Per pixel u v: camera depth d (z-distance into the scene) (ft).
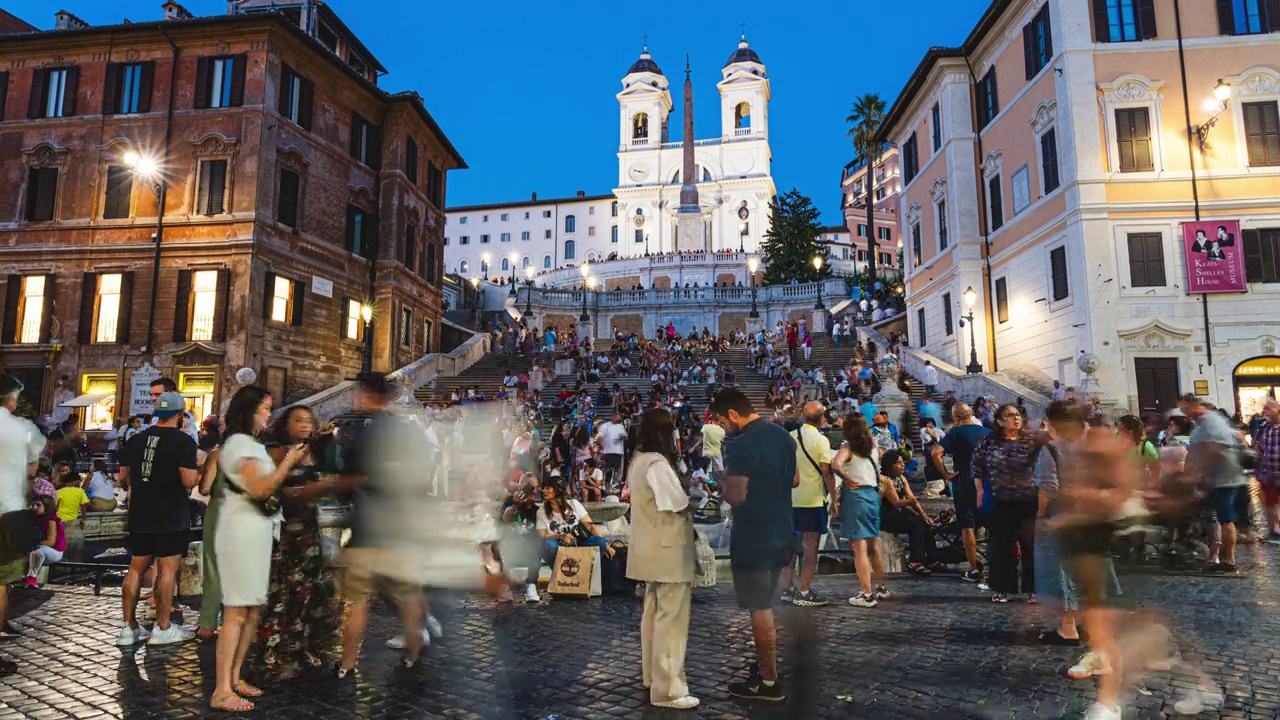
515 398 83.05
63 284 84.84
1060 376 78.69
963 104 99.40
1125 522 15.34
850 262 222.48
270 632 18.12
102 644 20.97
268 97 85.56
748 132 323.37
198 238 83.66
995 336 93.76
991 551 25.26
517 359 116.37
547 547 28.63
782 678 17.72
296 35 88.02
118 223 84.84
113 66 87.76
